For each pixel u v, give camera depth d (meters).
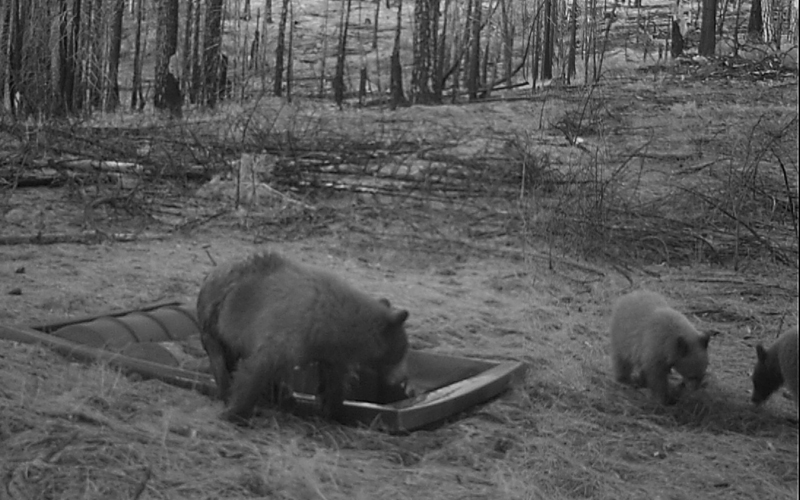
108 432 4.90
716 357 8.37
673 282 11.10
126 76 38.75
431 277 11.02
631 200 13.48
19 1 23.52
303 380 5.90
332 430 5.49
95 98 30.12
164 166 14.62
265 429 5.39
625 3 48.41
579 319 9.28
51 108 20.69
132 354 6.65
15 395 5.27
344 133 17.59
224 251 11.55
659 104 22.83
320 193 14.63
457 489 4.77
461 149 17.86
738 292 10.80
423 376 7.14
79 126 16.22
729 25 41.38
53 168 14.15
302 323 5.36
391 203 14.17
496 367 6.98
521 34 42.62
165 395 5.78
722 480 5.37
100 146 14.91
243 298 5.61
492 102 28.11
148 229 12.53
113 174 14.34
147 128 17.25
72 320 7.25
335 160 15.18
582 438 5.93
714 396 7.09
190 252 11.34
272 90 36.91
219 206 13.83
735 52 30.98
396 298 9.70
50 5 25.27
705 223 13.09
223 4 32.84
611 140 18.38
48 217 12.44
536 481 5.04
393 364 5.72
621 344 7.25
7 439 4.66
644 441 6.00
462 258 11.88
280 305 5.43
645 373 6.93
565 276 11.08
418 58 32.81
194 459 4.74
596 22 37.41
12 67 21.97
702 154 16.94
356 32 49.75
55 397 5.38
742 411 6.83
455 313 9.20
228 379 5.74
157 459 4.65
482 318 9.08
